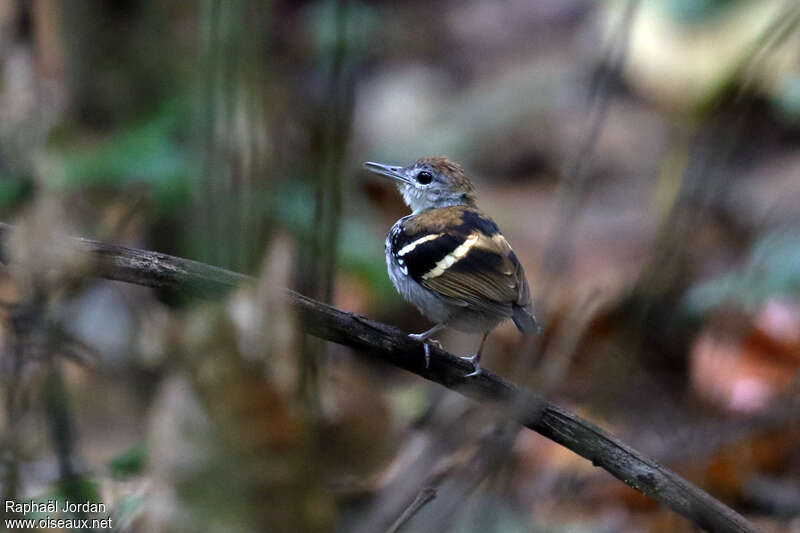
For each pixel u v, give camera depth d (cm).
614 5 2169
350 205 1559
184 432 623
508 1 2628
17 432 797
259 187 665
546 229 1892
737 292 1472
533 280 1706
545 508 1198
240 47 656
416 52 2506
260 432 617
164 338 679
